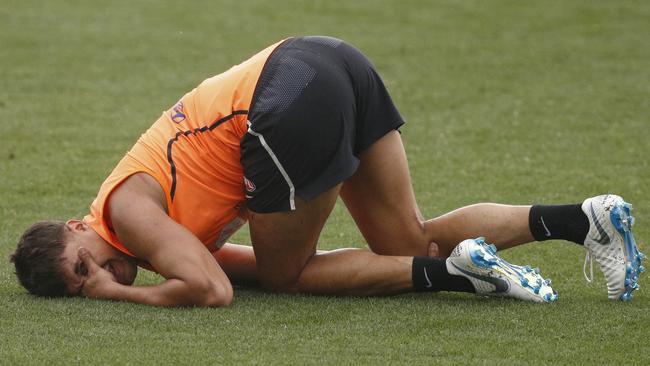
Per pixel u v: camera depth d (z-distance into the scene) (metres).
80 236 16.70
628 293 16.72
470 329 15.18
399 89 38.50
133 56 44.06
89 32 48.88
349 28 50.03
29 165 28.20
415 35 48.59
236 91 16.64
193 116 16.92
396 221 17.67
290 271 17.17
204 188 16.62
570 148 30.31
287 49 16.91
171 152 16.67
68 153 29.59
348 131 16.39
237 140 16.58
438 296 17.25
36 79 39.62
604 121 33.56
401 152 17.48
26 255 16.47
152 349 14.16
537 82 39.66
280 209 16.30
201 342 14.48
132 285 17.20
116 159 29.00
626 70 41.50
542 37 48.16
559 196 25.38
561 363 13.74
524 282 16.62
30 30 48.97
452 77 40.53
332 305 16.53
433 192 25.89
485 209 17.69
